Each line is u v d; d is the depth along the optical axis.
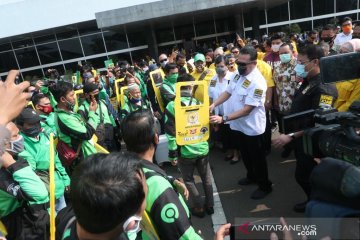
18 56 19.86
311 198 0.74
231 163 4.92
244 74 3.34
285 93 4.52
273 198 3.68
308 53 2.72
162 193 1.53
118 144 5.57
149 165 1.66
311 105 2.81
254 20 17.22
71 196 1.03
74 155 3.42
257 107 3.37
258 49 8.10
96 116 4.16
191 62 7.22
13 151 2.13
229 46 8.59
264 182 3.68
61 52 19.69
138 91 5.17
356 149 1.03
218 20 18.97
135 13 14.21
